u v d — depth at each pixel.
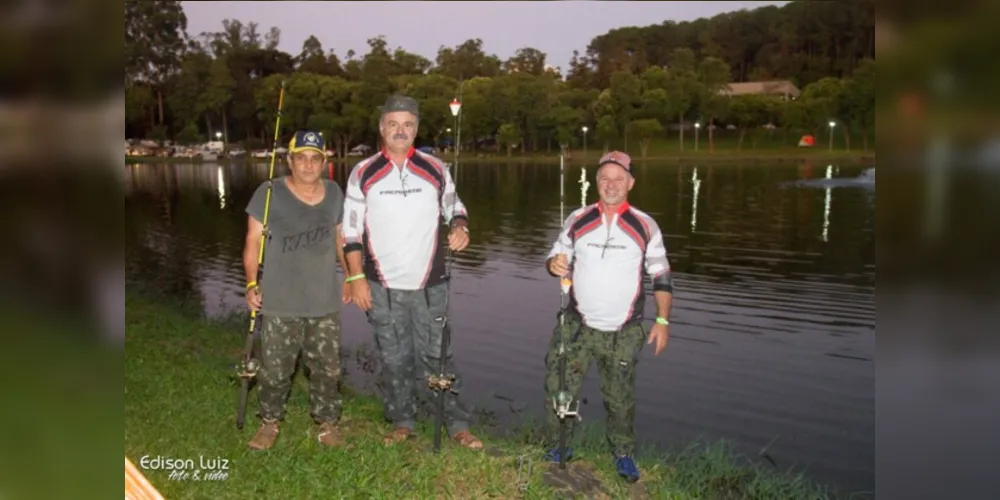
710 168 58.97
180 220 25.05
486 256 16.95
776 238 19.91
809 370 8.40
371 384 7.64
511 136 76.00
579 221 4.45
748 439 6.50
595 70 106.50
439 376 4.68
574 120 77.75
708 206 28.81
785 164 65.06
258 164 71.12
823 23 121.25
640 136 78.00
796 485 5.21
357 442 4.79
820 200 30.91
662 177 47.19
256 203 4.54
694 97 82.50
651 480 4.66
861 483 5.59
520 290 13.03
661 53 122.62
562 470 4.54
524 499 4.15
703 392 7.69
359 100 80.12
